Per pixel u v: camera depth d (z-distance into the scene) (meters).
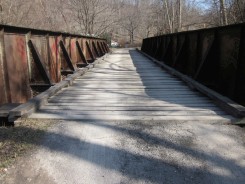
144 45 25.48
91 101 5.26
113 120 4.21
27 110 4.26
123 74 8.98
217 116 4.30
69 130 3.84
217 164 3.02
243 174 2.85
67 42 9.76
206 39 6.78
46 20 23.19
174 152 3.26
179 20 28.72
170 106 4.92
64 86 6.53
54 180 2.75
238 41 4.93
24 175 2.82
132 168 2.95
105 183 2.71
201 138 3.61
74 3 35.44
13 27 4.90
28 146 3.36
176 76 8.28
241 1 13.57
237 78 5.02
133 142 3.50
